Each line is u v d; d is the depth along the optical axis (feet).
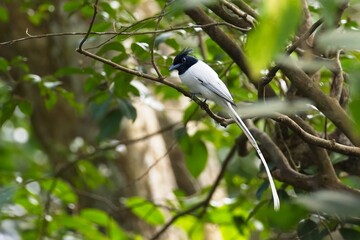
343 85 25.39
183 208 37.93
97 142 39.24
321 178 24.39
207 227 44.47
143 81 37.45
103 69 31.17
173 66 27.25
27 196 38.52
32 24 46.88
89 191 46.14
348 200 9.83
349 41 9.94
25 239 41.14
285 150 28.19
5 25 46.83
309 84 22.25
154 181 45.34
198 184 50.29
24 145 62.39
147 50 28.94
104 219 38.58
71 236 41.04
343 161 27.86
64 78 45.83
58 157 47.50
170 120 50.96
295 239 27.32
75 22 45.47
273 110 11.12
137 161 45.24
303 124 24.84
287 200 25.66
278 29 9.33
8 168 56.24
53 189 37.88
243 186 40.73
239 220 31.63
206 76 26.12
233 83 34.17
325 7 9.90
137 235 41.93
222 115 32.48
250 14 23.65
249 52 9.95
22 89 46.37
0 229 44.27
